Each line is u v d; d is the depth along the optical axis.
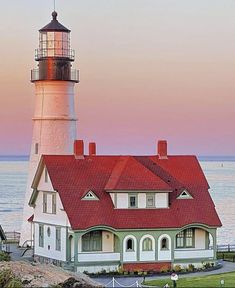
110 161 107.25
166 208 103.19
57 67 119.50
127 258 100.06
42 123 120.25
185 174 109.06
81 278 82.19
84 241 99.44
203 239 104.38
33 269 83.69
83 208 100.19
